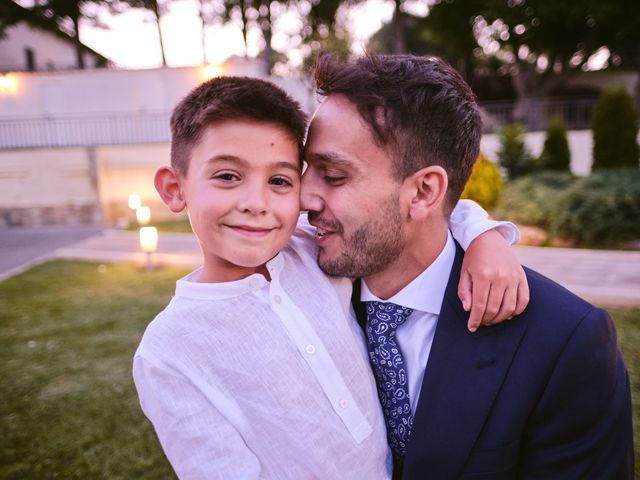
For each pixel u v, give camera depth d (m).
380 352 1.23
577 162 13.66
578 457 1.03
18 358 4.17
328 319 1.11
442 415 1.08
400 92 1.03
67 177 14.64
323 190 1.10
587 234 7.45
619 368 1.09
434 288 1.20
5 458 2.81
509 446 1.04
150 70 15.37
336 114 1.06
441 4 19.81
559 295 1.13
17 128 15.60
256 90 1.00
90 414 3.24
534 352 1.05
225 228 1.00
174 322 1.03
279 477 1.03
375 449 1.11
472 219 1.27
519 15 18.06
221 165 0.98
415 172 1.08
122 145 14.62
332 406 1.06
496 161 12.48
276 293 1.08
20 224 14.72
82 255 8.34
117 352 4.21
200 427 0.99
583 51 19.42
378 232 1.09
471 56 21.89
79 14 20.88
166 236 9.96
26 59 20.80
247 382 1.02
